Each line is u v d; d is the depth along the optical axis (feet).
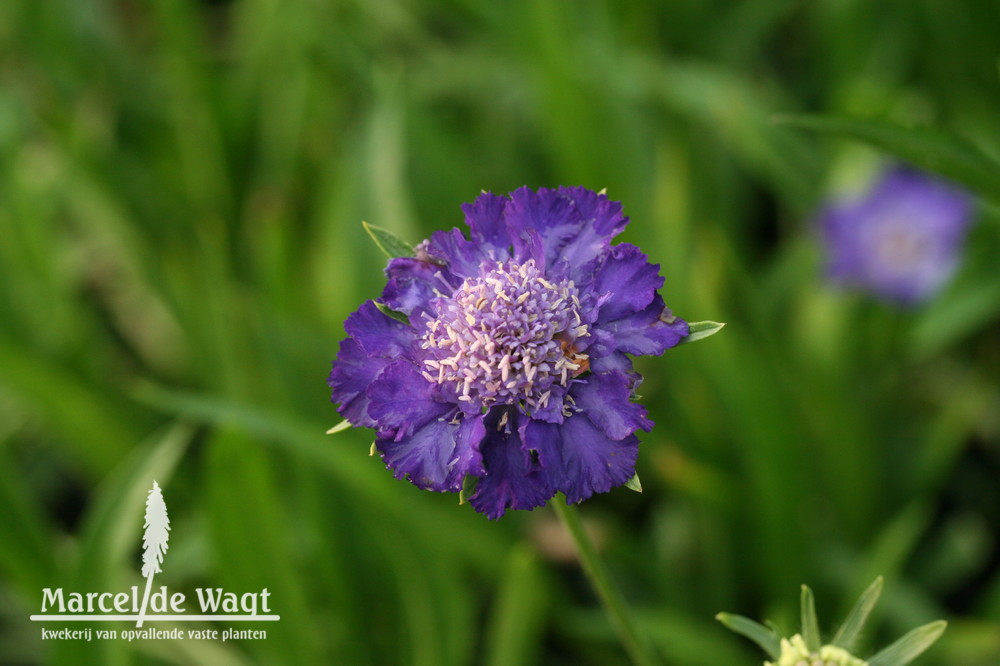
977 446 2.44
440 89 2.92
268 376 2.23
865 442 2.29
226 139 2.90
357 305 2.27
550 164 2.69
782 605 2.22
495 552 2.20
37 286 2.51
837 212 2.38
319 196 2.74
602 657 2.24
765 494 2.17
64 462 2.67
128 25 3.50
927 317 2.33
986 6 2.49
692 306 2.18
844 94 2.58
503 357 1.74
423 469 1.74
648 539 2.32
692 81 2.56
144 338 2.75
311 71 2.81
